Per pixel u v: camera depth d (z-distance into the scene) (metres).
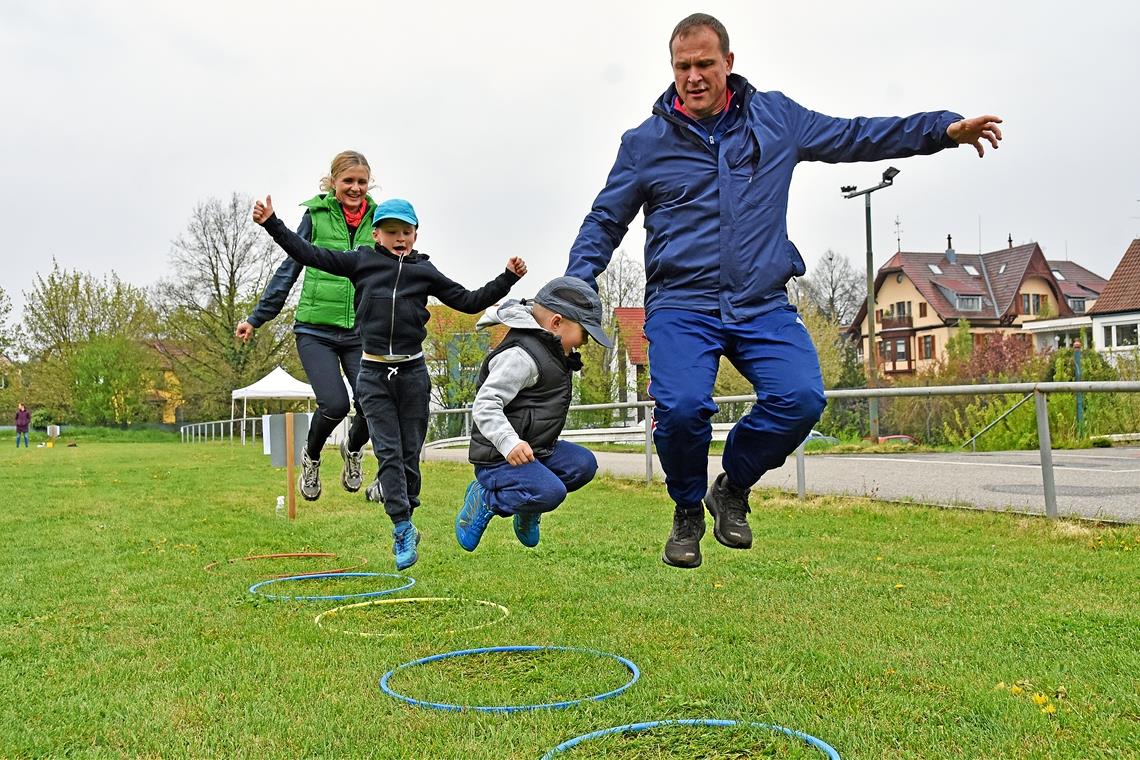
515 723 3.51
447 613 5.46
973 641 4.55
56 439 52.22
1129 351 22.86
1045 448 8.17
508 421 4.43
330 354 6.71
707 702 3.70
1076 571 6.28
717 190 4.24
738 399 11.29
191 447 38.50
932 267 63.62
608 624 5.07
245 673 4.21
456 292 5.64
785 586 5.99
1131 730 3.32
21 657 4.55
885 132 4.29
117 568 7.06
